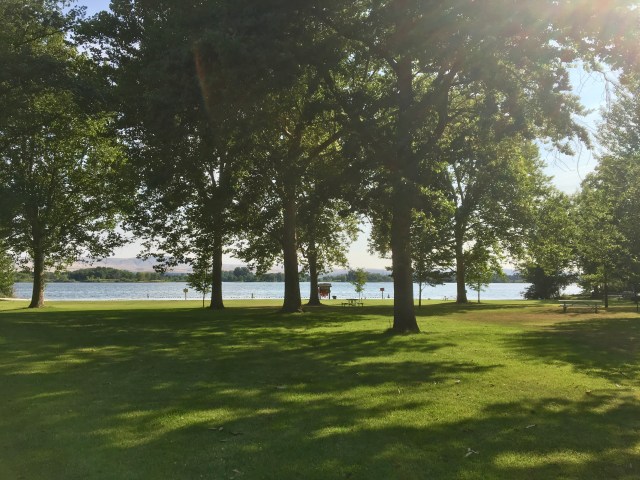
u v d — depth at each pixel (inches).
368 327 772.0
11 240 1348.4
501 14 518.3
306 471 189.2
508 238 1609.3
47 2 904.3
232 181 930.7
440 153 639.8
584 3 506.6
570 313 1141.7
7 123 912.3
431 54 576.7
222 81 534.9
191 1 615.5
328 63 626.8
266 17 533.6
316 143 1032.2
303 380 358.6
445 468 193.2
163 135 595.2
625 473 189.9
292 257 1128.2
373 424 248.7
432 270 1406.3
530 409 280.5
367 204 645.9
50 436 228.1
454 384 346.3
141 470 189.9
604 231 1126.4
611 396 313.6
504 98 634.8
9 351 490.6
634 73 553.9
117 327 742.5
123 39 777.6
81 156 1369.3
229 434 232.1
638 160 956.0
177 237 1218.0
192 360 447.2
